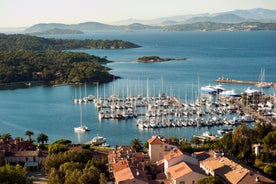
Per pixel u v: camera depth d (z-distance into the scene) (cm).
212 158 18312
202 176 15438
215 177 14750
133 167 16700
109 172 17788
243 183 15000
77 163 17262
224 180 15762
